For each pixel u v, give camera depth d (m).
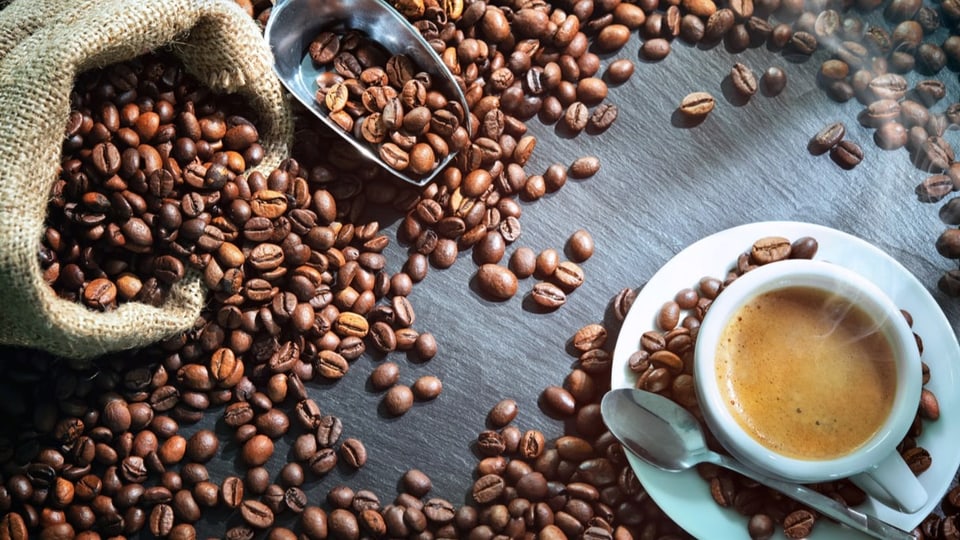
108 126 0.41
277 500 0.42
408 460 0.43
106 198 0.41
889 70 0.45
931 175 0.44
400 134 0.43
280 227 0.42
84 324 0.40
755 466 0.38
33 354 0.43
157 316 0.41
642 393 0.40
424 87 0.43
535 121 0.45
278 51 0.43
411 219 0.44
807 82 0.46
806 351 0.38
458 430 0.43
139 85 0.42
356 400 0.43
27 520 0.42
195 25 0.41
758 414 0.38
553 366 0.43
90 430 0.42
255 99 0.43
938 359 0.39
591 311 0.44
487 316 0.44
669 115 0.46
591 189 0.45
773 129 0.45
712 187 0.45
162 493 0.42
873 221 0.44
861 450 0.37
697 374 0.38
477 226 0.44
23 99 0.39
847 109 0.45
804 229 0.41
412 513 0.42
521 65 0.44
